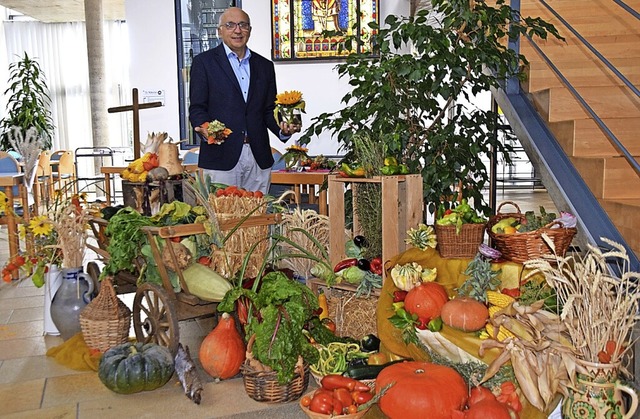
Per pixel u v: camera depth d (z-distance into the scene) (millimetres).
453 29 3746
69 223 3498
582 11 4008
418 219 3191
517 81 4059
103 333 3137
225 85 3969
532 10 4066
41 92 9898
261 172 4191
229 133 3711
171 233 2910
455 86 3668
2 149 9383
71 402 2676
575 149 3287
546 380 2141
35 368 3088
